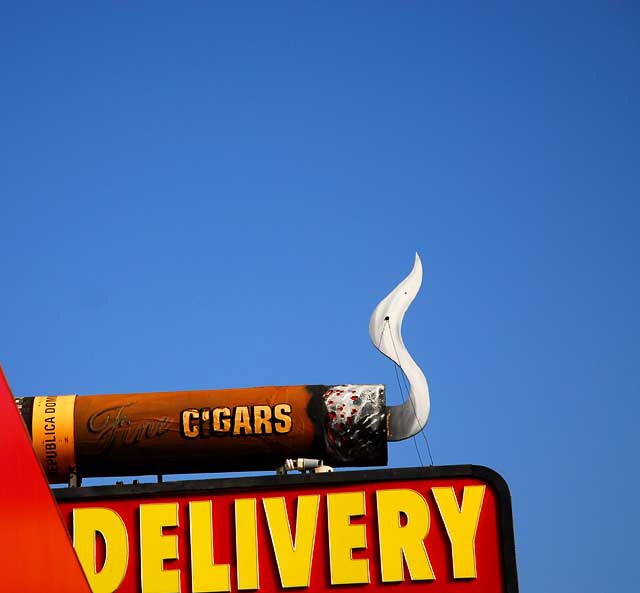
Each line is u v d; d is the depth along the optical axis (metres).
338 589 19.03
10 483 11.16
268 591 19.05
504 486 19.31
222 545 19.28
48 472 20.94
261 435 20.89
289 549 19.20
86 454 20.89
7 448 11.16
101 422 20.91
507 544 19.06
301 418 20.92
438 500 19.30
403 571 19.03
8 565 10.95
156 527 19.38
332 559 19.12
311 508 19.38
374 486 19.47
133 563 19.25
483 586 18.92
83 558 19.23
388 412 21.08
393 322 21.50
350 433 20.83
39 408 21.00
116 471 21.17
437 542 19.14
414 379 21.12
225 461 21.09
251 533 19.28
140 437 20.89
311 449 21.00
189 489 19.52
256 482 19.50
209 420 20.92
